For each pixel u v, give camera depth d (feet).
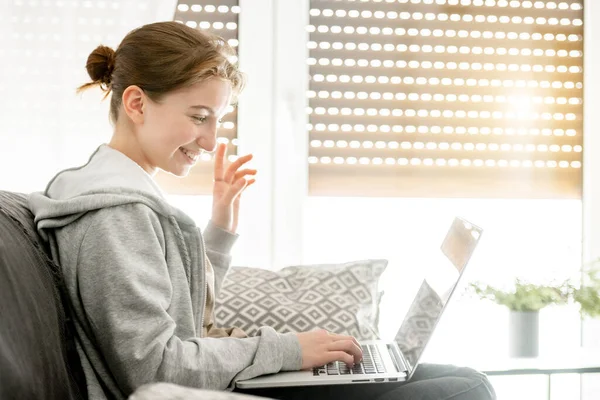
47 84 7.39
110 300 3.63
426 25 8.44
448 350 8.70
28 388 2.89
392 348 5.16
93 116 7.39
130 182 4.08
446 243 5.48
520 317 7.41
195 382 3.70
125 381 3.60
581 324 8.83
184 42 4.24
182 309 3.96
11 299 3.11
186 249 4.12
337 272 5.93
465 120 8.51
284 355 4.16
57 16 7.40
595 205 8.64
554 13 8.65
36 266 3.55
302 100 8.20
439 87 8.46
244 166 8.12
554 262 8.80
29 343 3.09
